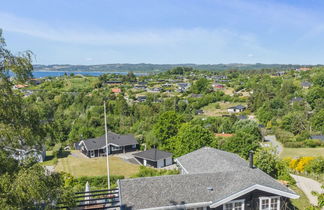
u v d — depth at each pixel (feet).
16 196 31.55
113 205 61.67
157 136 165.99
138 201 54.03
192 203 54.60
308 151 172.45
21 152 38.27
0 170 34.88
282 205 59.47
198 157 85.66
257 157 94.07
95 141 181.47
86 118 237.25
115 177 114.52
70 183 103.14
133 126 234.79
